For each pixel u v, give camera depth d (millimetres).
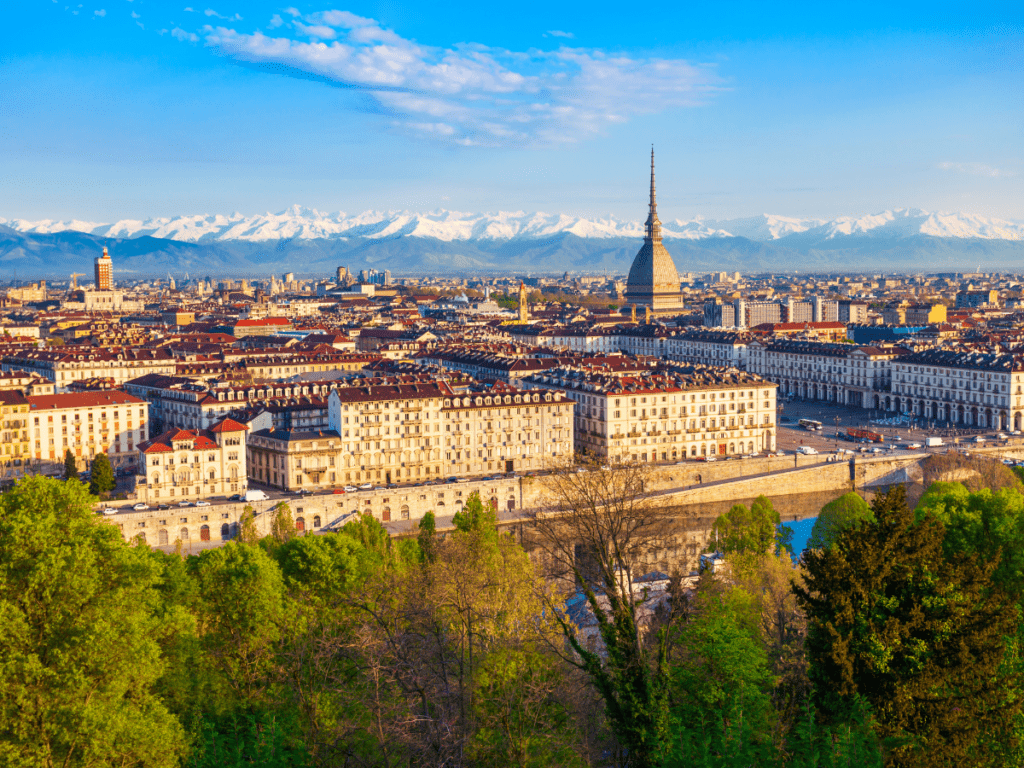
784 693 151375
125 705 134000
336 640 173375
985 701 135875
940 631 136000
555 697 157375
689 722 147125
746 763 130250
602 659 177250
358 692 156375
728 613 171250
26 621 131625
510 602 194875
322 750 150250
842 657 132375
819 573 142500
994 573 197500
